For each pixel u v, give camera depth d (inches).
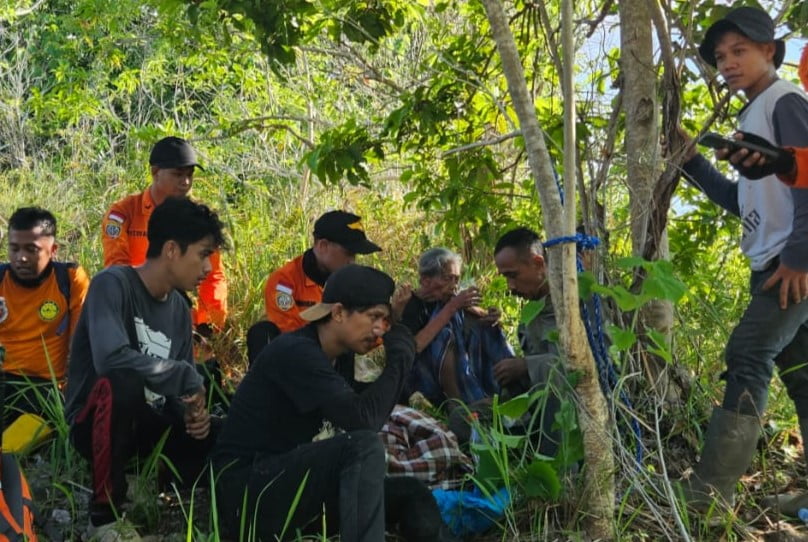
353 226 198.4
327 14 229.1
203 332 229.8
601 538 146.8
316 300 200.1
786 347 163.5
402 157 308.3
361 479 133.1
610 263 177.8
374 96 331.3
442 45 267.9
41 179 380.2
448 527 149.0
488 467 152.7
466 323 199.8
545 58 235.3
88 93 380.8
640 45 180.1
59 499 165.9
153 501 154.0
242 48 293.9
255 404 143.6
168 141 218.1
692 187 213.6
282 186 336.8
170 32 284.2
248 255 279.4
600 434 146.3
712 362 201.8
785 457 182.5
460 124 236.4
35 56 466.0
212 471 143.9
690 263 208.4
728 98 177.9
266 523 139.5
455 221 235.6
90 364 159.5
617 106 181.8
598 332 153.7
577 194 195.8
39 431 173.8
